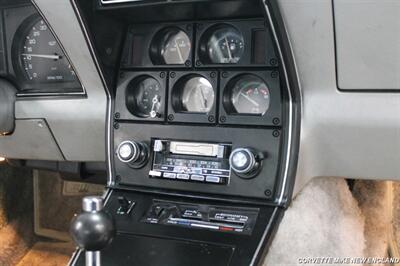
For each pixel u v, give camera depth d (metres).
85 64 0.69
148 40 0.67
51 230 1.06
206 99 0.66
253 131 0.61
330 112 0.60
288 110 0.60
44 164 0.90
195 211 0.62
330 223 0.68
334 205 0.69
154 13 0.64
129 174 0.67
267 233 0.57
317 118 0.60
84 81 0.72
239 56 0.64
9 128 0.82
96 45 0.66
